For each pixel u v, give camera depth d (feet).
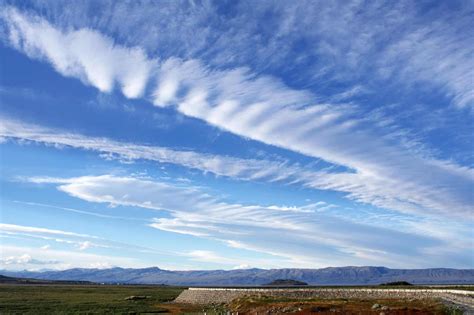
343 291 318.86
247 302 312.50
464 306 215.31
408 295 277.64
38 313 303.48
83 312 313.94
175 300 431.84
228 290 386.32
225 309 312.09
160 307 364.17
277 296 331.77
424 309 213.25
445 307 212.64
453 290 257.34
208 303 380.99
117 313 310.24
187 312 315.78
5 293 534.37
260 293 353.31
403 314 208.64
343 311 231.09
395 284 479.41
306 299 304.09
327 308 243.19
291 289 342.44
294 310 250.78
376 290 301.63
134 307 361.92
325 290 327.26
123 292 640.17
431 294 265.75
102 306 369.50
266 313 260.62
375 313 218.18
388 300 262.67
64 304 385.29
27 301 412.57
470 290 258.57
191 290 428.97
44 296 499.51
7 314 296.10
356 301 267.59
